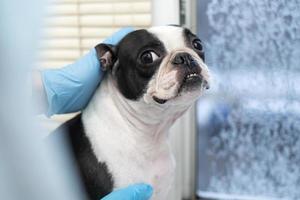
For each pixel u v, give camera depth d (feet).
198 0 3.86
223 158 4.22
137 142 2.56
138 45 2.45
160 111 2.49
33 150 1.08
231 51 3.93
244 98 4.02
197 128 4.18
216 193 4.30
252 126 4.07
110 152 2.50
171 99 2.32
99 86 2.75
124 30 3.01
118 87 2.57
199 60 2.42
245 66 3.94
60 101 2.70
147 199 2.37
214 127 4.17
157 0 3.69
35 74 1.22
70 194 1.28
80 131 2.65
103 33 3.83
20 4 0.98
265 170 4.13
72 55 3.90
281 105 3.94
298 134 3.96
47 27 1.05
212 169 4.27
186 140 4.13
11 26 0.97
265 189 4.17
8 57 0.98
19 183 1.05
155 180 2.70
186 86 2.30
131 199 2.21
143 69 2.41
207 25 3.91
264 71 3.91
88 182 2.51
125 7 3.72
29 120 1.08
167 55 2.40
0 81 0.99
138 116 2.53
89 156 2.54
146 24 3.71
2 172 1.02
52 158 1.19
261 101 3.98
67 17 3.86
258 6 3.77
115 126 2.55
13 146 1.03
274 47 3.83
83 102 2.82
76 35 3.88
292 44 3.77
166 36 2.48
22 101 1.06
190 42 2.59
